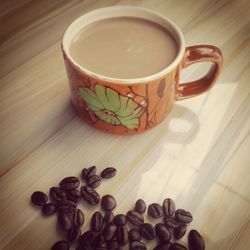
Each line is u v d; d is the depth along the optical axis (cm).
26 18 28
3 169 21
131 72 19
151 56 20
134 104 19
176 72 20
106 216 19
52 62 25
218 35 28
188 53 20
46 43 27
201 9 30
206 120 23
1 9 29
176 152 22
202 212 20
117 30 22
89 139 22
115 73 19
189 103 24
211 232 19
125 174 21
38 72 25
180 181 21
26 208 19
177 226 19
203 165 21
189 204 20
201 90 22
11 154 21
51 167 21
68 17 28
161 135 22
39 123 22
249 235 19
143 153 22
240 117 23
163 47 21
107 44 21
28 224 19
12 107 23
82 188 20
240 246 18
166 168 21
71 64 19
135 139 22
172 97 21
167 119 23
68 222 18
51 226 19
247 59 26
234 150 22
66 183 20
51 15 28
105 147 22
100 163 21
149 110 20
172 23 21
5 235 18
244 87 25
